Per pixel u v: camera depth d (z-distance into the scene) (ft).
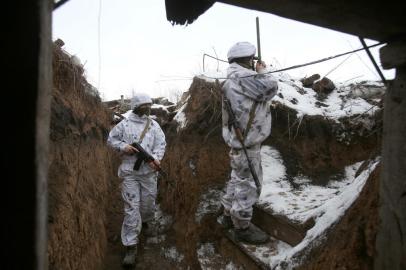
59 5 4.55
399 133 6.75
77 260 10.29
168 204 17.38
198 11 7.33
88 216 12.76
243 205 10.83
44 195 3.74
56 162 11.41
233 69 10.62
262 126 10.51
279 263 9.76
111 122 21.74
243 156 10.59
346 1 5.42
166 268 13.74
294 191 13.48
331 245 8.47
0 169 3.49
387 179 7.00
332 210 9.87
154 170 14.25
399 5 5.49
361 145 15.07
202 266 12.42
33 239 3.57
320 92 17.80
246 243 11.42
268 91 10.28
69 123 13.80
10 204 3.53
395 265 6.78
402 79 6.70
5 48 3.36
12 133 3.46
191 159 16.44
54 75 13.50
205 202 14.69
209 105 16.88
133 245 13.57
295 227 10.53
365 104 16.26
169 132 19.97
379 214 7.18
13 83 3.40
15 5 3.31
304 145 15.26
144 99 14.06
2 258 3.56
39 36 3.37
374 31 6.47
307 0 5.44
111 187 18.95
